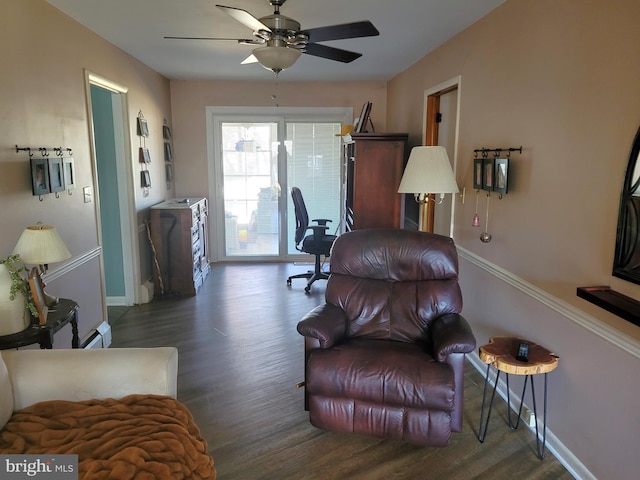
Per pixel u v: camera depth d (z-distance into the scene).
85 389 1.77
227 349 3.44
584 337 1.98
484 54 2.98
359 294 2.69
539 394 2.35
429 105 4.16
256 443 2.31
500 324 2.77
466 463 2.16
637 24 1.67
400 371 2.19
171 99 5.75
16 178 2.39
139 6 2.84
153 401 1.76
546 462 2.16
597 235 1.90
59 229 2.86
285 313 4.24
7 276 2.02
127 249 4.37
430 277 2.67
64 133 2.93
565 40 2.10
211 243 6.19
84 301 3.22
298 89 5.88
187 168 5.93
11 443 1.51
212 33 3.48
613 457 1.82
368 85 5.90
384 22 3.17
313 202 6.16
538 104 2.33
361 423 2.27
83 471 1.36
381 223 4.54
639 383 1.67
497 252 2.80
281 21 2.46
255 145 6.00
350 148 4.92
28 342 2.03
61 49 2.90
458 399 2.24
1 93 2.26
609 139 1.82
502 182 2.64
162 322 4.01
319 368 2.26
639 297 1.68
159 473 1.39
